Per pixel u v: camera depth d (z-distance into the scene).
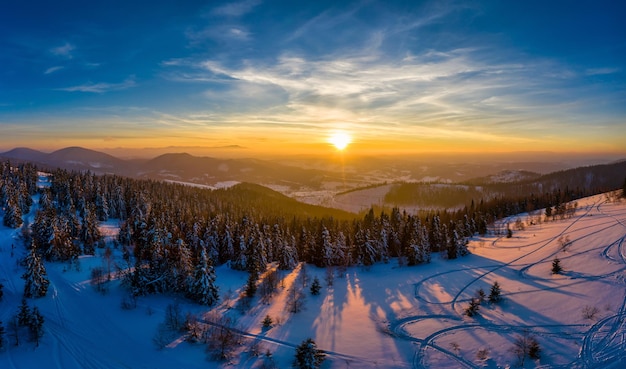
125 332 56.41
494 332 53.16
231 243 95.31
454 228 110.38
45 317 59.19
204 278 65.88
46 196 119.44
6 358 48.19
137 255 83.50
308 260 99.50
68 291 68.12
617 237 84.62
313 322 61.22
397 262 96.88
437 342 52.62
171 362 49.16
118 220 126.19
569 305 56.78
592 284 62.78
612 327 48.19
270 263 98.56
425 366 47.06
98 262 83.06
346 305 68.62
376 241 98.12
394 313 64.06
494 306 61.78
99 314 61.28
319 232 100.94
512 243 103.94
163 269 70.62
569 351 44.81
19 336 52.62
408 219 118.56
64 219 90.69
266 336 56.00
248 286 71.50
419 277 82.94
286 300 70.25
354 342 54.38
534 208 170.25
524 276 75.19
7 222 101.75
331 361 49.41
